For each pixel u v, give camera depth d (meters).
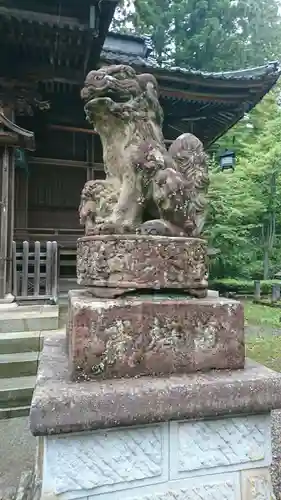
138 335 1.38
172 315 1.43
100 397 1.23
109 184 1.75
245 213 13.62
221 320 1.49
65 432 1.21
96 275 1.52
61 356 1.70
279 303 10.23
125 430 1.31
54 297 5.11
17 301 4.95
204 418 1.37
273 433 2.99
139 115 1.69
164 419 1.28
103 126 1.73
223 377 1.40
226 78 8.24
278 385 1.40
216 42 18.45
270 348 5.33
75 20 5.76
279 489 2.18
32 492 1.44
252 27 19.42
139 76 1.76
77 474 1.25
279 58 20.44
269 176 13.99
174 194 1.58
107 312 1.36
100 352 1.35
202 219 1.73
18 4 5.79
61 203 8.68
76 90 7.77
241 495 1.40
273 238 15.18
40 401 1.20
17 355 3.74
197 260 1.59
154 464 1.33
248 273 14.74
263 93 8.91
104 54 9.49
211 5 18.56
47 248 5.18
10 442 2.70
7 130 4.82
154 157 1.62
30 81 6.77
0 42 6.12
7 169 4.94
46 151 8.74
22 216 8.01
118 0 5.83
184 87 8.44
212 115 9.92
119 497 1.30
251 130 16.20
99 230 1.60
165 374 1.40
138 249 1.47
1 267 4.86
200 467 1.37
